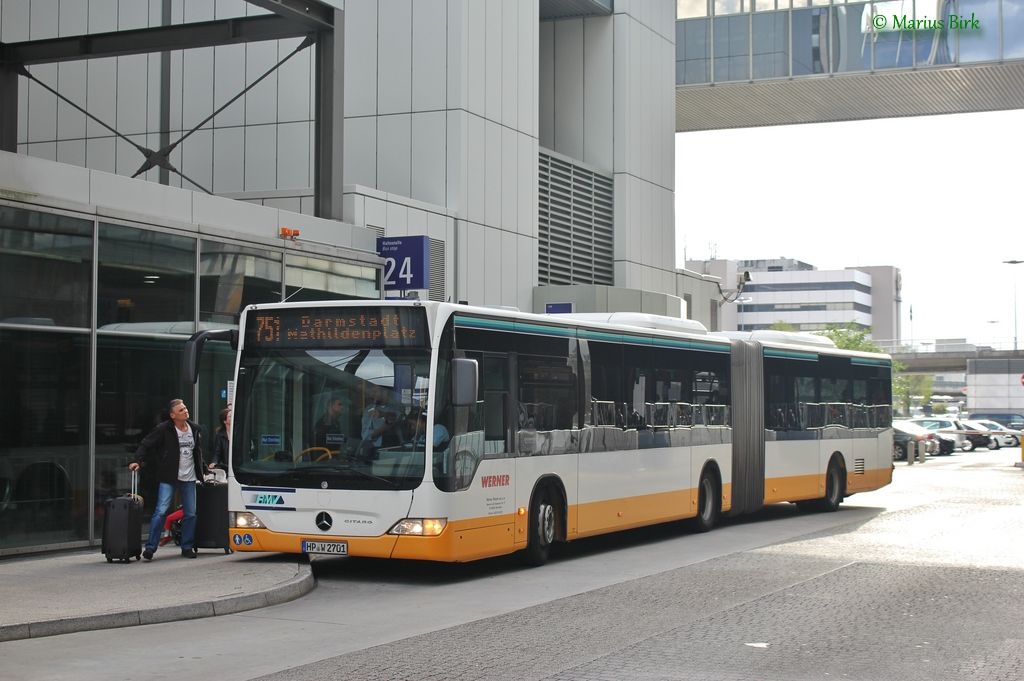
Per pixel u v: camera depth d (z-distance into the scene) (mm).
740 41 46906
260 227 18109
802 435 21766
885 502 25359
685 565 14086
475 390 11969
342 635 9453
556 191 30828
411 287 21250
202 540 14266
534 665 8125
